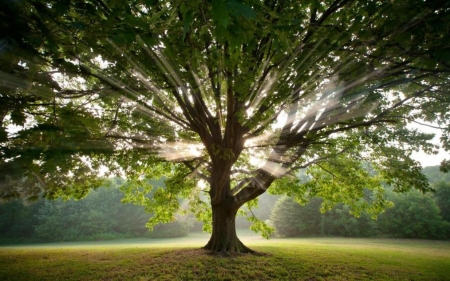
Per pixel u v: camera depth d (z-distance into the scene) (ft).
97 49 14.19
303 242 89.40
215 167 33.68
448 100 22.47
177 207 46.01
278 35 9.70
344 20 16.30
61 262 35.94
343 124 30.81
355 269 30.55
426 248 70.79
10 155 11.01
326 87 23.07
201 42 13.47
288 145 29.71
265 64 19.15
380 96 22.86
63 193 36.37
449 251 63.26
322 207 50.21
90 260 36.86
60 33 11.91
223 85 20.95
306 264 31.53
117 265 31.78
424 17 12.78
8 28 9.75
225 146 27.68
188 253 35.06
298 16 14.62
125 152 31.14
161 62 15.99
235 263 29.89
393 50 15.70
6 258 40.22
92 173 25.17
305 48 17.24
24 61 11.71
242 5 5.57
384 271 30.35
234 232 36.58
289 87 21.90
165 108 29.37
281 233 146.72
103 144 17.79
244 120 22.68
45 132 11.71
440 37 13.30
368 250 52.47
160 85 20.22
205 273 26.63
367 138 34.96
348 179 41.86
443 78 19.40
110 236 158.61
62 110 16.07
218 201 33.88
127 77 19.29
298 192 43.34
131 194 49.11
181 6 7.45
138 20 8.84
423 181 33.27
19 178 12.94
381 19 14.16
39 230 149.38
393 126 32.55
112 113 30.66
